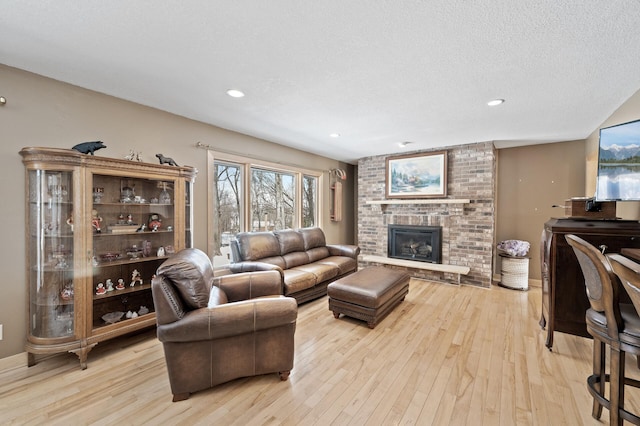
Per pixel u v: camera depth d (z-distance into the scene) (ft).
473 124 11.00
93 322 7.49
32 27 5.16
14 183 6.84
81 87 7.86
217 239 12.14
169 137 9.95
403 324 9.43
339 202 19.08
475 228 14.29
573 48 5.69
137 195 8.59
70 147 7.70
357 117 10.26
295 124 11.20
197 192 10.93
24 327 6.96
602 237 7.17
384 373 6.59
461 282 14.66
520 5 4.46
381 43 5.63
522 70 6.66
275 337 6.23
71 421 5.08
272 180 14.97
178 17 4.88
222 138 11.81
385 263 16.61
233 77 7.19
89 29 5.23
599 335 4.71
